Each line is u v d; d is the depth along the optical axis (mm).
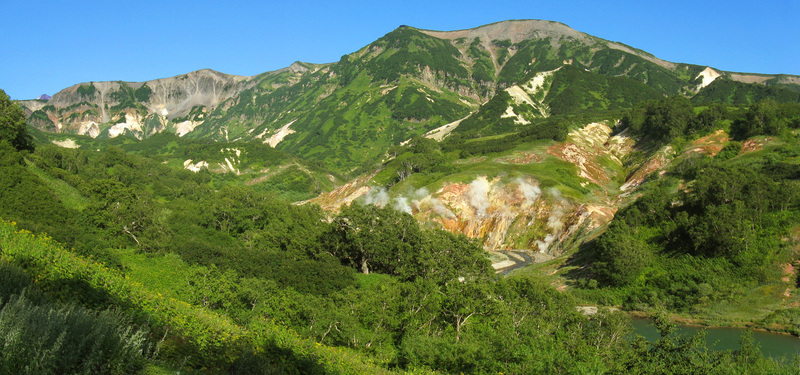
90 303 16969
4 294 12945
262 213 77625
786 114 118500
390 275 59656
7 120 73625
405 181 130750
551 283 73688
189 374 13180
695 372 23812
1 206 50812
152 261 48344
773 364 28828
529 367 23984
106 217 55250
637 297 63281
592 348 25984
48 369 9734
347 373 22500
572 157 139500
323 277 49062
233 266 48875
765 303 57125
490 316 36188
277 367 16969
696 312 58656
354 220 61594
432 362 27719
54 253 21781
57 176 72312
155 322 17219
